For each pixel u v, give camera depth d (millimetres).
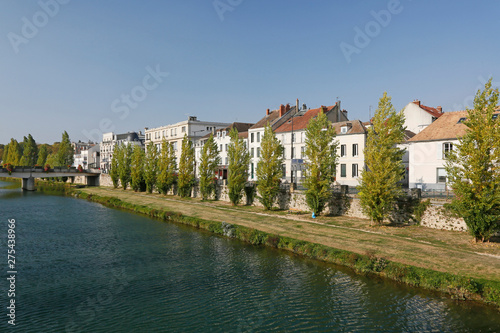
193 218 37562
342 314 16359
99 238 31312
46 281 20750
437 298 17516
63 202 57281
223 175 70625
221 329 15219
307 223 32469
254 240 28781
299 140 56500
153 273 22094
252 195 44781
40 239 30938
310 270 22109
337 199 35750
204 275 21672
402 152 29359
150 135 98812
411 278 19078
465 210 23062
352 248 24031
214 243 29250
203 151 52438
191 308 17203
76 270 22688
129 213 45781
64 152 109750
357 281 20094
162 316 16406
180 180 56375
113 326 15430
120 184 80688
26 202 56688
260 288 19516
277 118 64562
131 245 28859
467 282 17297
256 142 63844
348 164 49625
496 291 16516
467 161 22781
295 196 39750
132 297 18484
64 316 16344
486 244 23016
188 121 82062
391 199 29016
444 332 14633
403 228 28625
